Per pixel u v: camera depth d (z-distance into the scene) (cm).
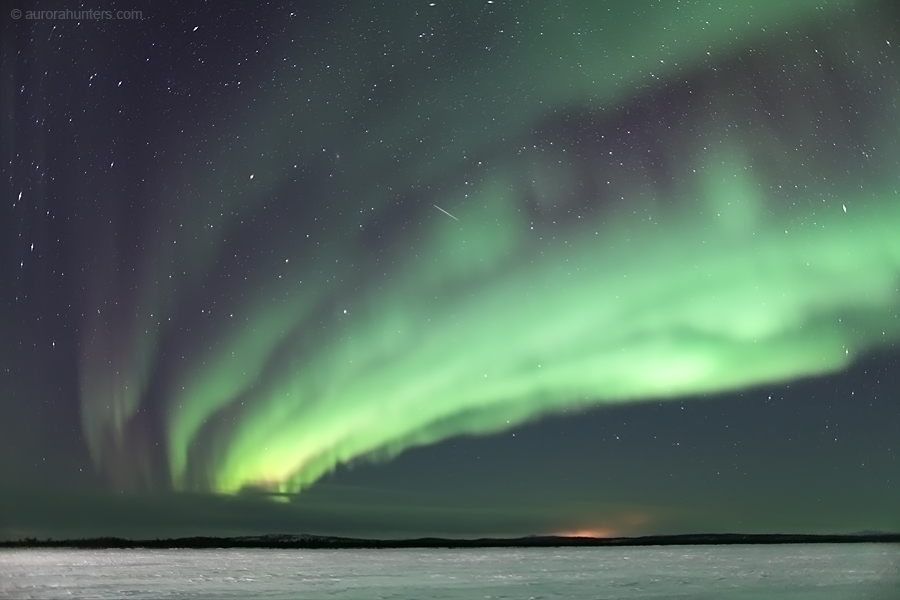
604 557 5434
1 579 3086
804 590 2325
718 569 3541
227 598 2203
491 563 4553
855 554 4819
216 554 6084
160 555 5750
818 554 4900
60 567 3991
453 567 4053
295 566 4128
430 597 2220
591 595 2242
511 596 2236
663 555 5491
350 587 2623
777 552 5494
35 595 2327
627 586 2580
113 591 2445
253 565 4262
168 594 2334
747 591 2319
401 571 3659
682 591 2339
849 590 2320
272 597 2228
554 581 2867
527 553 6581
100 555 5609
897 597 2102
